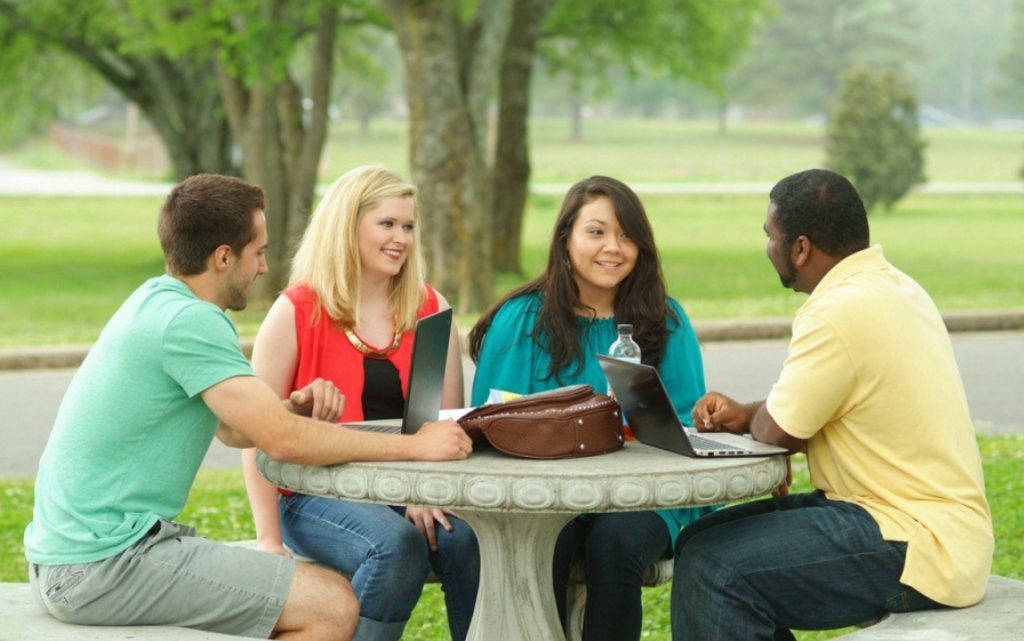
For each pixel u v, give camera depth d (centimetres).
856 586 439
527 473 413
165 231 462
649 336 557
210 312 445
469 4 2353
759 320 1850
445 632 668
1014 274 2611
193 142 2995
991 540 447
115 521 438
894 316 447
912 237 3694
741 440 474
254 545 556
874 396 445
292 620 446
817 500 472
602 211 548
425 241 1903
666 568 538
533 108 15238
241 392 434
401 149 9538
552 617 483
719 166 8362
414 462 434
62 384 1531
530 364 562
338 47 3469
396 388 545
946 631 418
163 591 434
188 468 452
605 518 518
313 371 536
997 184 6844
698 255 3173
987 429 1211
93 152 9725
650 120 14512
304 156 2198
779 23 12475
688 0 2867
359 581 492
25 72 3189
